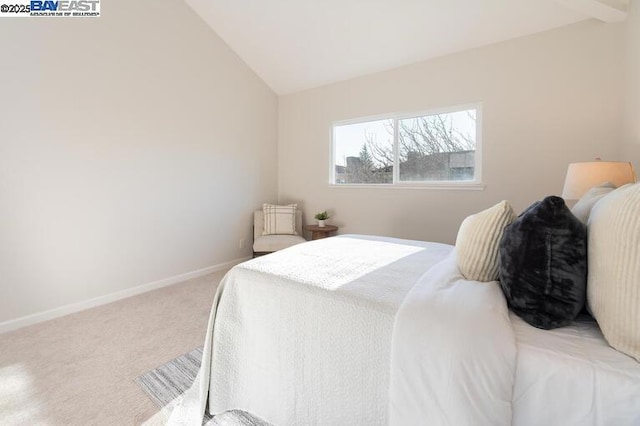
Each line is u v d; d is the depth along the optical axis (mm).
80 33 2557
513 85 2811
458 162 3215
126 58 2852
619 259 803
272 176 4484
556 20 2561
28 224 2344
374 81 3617
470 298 1010
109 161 2775
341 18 3053
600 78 2465
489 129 2943
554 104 2648
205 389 1438
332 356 1177
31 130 2330
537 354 843
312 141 4195
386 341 1056
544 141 2703
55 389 1615
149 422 1404
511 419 844
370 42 3219
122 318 2475
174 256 3336
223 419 1438
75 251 2596
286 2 3053
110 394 1582
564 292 933
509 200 2885
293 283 1317
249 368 1405
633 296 772
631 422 740
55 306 2494
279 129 4527
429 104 3256
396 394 962
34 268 2379
